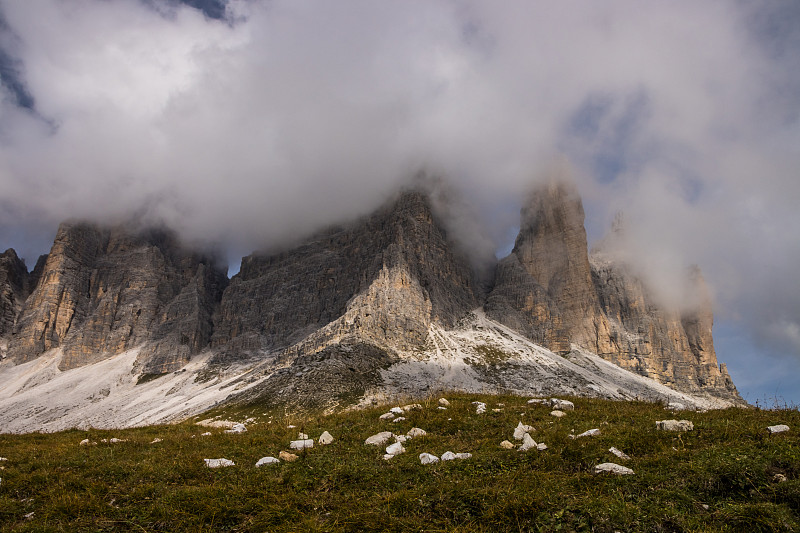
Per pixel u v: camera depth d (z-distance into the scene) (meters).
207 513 15.49
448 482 16.75
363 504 15.59
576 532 13.38
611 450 18.25
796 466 15.23
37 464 21.25
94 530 14.88
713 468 15.66
